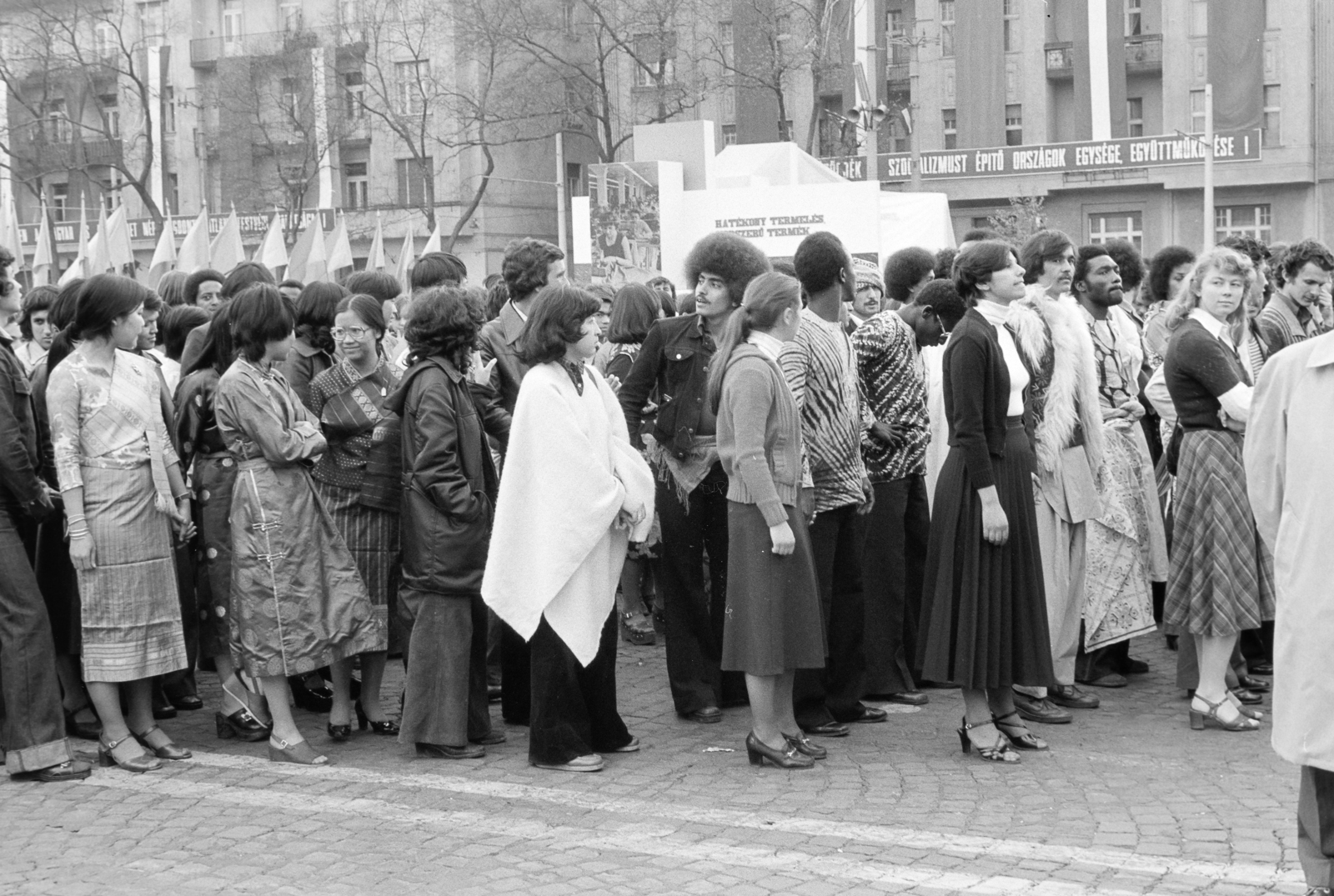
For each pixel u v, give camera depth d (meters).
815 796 5.79
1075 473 7.18
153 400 6.50
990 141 42.62
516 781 6.09
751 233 11.46
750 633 6.13
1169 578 6.86
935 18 43.72
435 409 6.31
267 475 6.42
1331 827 4.11
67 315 6.68
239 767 6.40
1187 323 6.86
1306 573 3.94
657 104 42.97
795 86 43.25
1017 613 6.29
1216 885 4.71
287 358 7.53
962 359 6.22
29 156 53.38
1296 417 3.99
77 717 7.03
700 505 7.09
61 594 6.83
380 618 7.09
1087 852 5.05
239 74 49.09
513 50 45.56
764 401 6.00
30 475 6.12
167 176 52.62
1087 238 42.97
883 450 7.38
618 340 8.08
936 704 7.46
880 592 7.43
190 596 7.05
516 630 6.16
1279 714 4.04
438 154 49.38
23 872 5.07
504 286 8.67
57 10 52.66
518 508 6.17
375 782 6.11
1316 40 40.31
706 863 5.00
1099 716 7.11
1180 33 41.44
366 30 47.22
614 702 6.52
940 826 5.37
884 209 16.05
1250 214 41.75
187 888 4.88
